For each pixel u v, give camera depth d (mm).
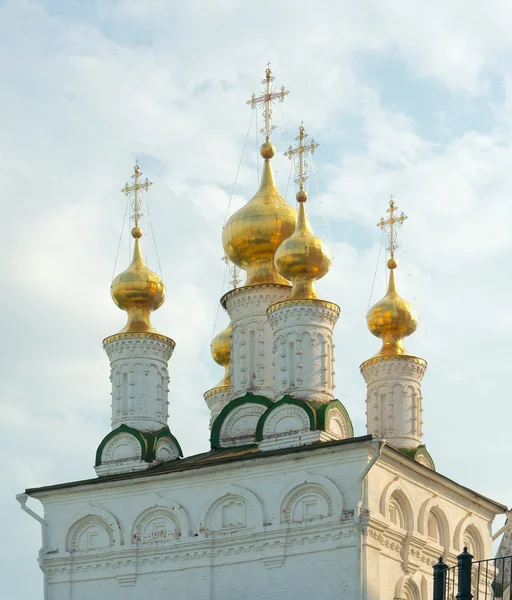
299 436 55250
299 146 60656
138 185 65125
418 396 62781
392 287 65062
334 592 51438
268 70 65688
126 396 61438
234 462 54344
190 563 54781
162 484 56219
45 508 58438
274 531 53031
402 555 53938
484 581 58969
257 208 63281
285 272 58969
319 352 57219
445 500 57562
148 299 62969
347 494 52125
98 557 56625
